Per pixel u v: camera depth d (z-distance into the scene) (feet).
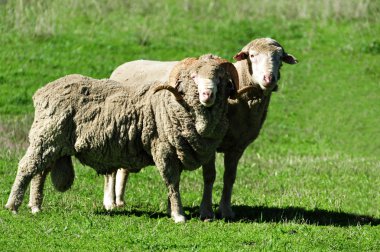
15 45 122.72
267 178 79.97
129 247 48.39
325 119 112.27
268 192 72.79
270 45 58.59
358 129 109.29
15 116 102.53
